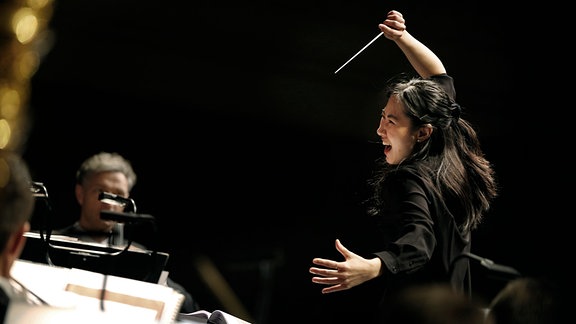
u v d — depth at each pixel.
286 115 19.16
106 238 11.72
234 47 18.50
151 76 18.67
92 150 18.86
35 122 18.45
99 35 18.12
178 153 19.48
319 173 19.61
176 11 18.08
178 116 19.31
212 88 18.92
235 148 19.91
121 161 12.20
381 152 18.83
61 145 18.66
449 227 7.80
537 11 17.16
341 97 18.73
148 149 19.34
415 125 8.16
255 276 19.31
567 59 17.34
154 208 19.73
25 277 6.02
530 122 17.62
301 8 18.03
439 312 4.35
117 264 7.99
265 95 18.98
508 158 17.50
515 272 6.54
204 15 18.12
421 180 7.75
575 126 17.39
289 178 20.11
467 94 17.84
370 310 16.38
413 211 7.53
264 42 18.44
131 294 5.96
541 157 17.39
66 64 18.25
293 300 19.34
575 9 16.92
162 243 19.66
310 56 18.50
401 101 8.24
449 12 17.52
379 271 7.04
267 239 19.94
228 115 19.36
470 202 8.08
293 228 19.89
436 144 8.22
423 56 9.01
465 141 8.51
